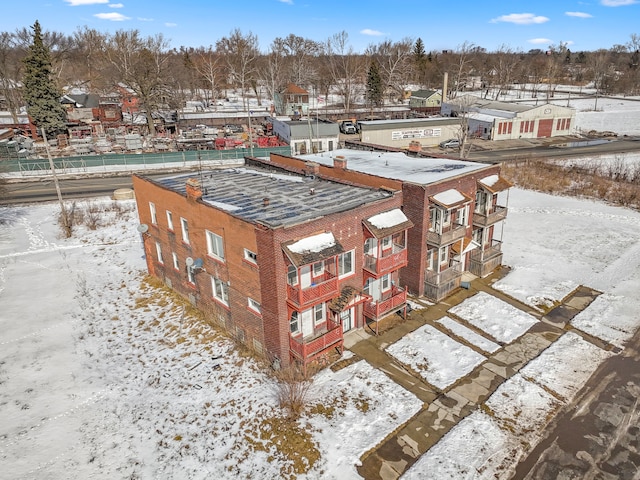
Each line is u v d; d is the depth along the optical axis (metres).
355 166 30.23
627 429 17.05
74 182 52.81
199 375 20.14
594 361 21.06
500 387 19.33
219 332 23.34
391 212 22.59
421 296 26.56
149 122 75.50
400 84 128.88
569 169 55.78
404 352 21.67
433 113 95.19
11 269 31.27
